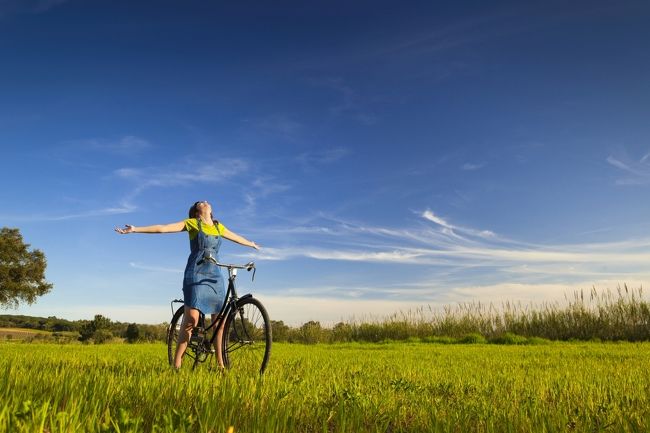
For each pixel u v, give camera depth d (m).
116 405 3.29
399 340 24.09
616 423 3.32
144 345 15.62
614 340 21.39
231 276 6.26
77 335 29.14
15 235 46.69
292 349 14.50
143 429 2.82
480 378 6.15
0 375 4.01
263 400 3.54
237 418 3.12
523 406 3.74
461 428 3.21
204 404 3.26
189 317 6.13
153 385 3.95
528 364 8.81
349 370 6.92
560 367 8.23
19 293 45.56
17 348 12.36
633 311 21.41
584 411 3.63
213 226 6.45
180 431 2.44
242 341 6.01
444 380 5.71
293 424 3.01
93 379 4.20
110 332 27.98
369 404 3.69
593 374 6.92
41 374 4.49
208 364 6.33
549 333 22.59
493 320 23.81
